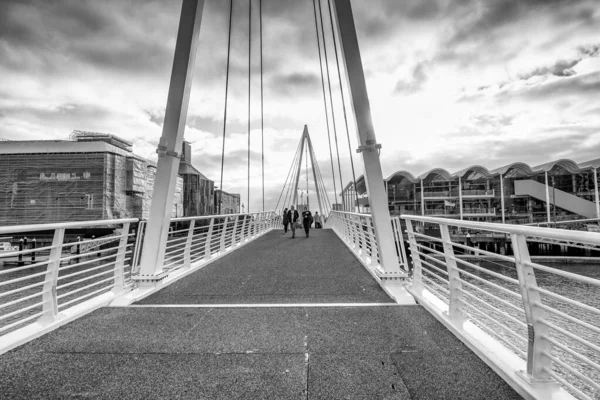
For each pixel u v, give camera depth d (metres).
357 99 5.97
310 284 6.46
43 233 51.66
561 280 20.77
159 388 2.57
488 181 63.94
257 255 11.05
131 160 95.62
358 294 5.61
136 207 97.50
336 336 3.58
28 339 3.48
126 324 4.02
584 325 1.96
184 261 8.12
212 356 3.12
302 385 2.59
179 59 6.01
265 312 4.45
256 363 2.96
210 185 130.88
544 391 2.31
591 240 1.70
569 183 60.72
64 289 11.73
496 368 2.72
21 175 85.31
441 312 4.06
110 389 2.56
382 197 5.92
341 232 17.48
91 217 84.88
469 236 45.19
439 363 2.91
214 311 4.51
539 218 60.00
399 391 2.49
